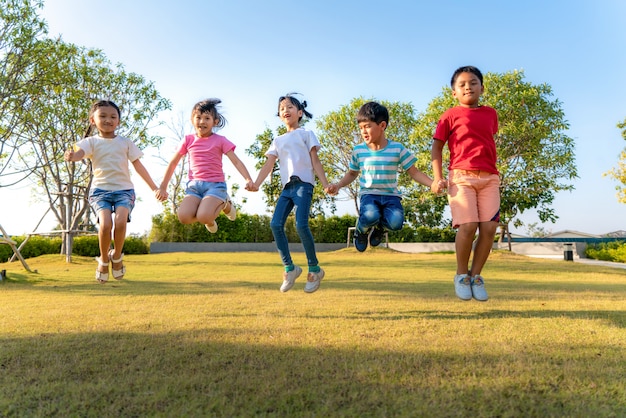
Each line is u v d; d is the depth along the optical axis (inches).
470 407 67.1
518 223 855.1
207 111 165.8
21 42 495.8
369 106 156.6
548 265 491.5
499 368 83.6
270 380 78.0
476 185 144.1
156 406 68.4
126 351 96.2
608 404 68.2
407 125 852.0
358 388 74.2
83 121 575.5
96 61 604.1
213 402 69.2
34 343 102.9
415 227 1015.0
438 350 95.6
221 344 101.5
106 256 157.3
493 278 342.0
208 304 168.9
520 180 745.0
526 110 701.3
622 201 770.2
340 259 598.5
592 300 180.1
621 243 821.9
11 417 65.2
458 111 149.7
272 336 109.2
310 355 92.5
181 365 86.8
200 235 964.0
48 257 547.8
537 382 76.6
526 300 179.0
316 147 160.1
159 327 121.4
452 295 198.2
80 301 181.9
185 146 170.7
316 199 970.7
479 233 148.2
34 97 523.2
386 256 669.9
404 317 136.9
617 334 111.3
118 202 157.8
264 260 572.1
